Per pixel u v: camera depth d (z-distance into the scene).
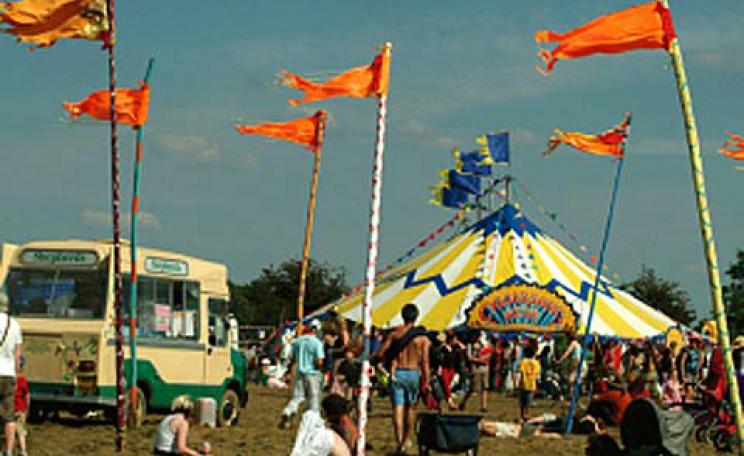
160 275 18.39
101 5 13.94
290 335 35.78
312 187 20.58
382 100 11.15
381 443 17.08
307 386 18.17
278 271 74.88
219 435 17.36
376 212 10.90
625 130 18.84
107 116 16.41
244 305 74.31
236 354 20.19
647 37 10.63
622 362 33.91
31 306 17.78
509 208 37.75
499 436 19.00
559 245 38.28
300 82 11.16
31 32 13.80
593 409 19.20
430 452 16.17
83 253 17.66
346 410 10.55
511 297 33.34
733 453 18.02
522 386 22.92
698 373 29.44
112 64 14.16
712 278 10.36
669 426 12.05
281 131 20.58
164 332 18.39
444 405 28.17
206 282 19.39
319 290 73.38
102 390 17.19
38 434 16.52
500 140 38.22
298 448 9.91
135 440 15.98
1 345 12.66
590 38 10.69
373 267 10.82
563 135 18.52
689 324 77.06
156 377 18.09
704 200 10.41
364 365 10.74
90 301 17.50
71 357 17.31
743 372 18.25
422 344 14.90
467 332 34.50
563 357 30.72
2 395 12.67
